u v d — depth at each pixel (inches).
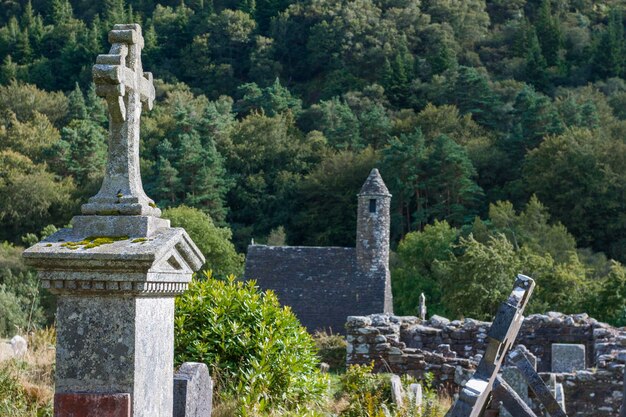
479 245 1663.4
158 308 254.2
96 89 246.2
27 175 2726.4
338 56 4274.1
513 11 5098.4
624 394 292.0
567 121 3275.1
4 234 2657.5
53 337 561.9
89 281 236.2
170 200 2822.3
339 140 3425.2
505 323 252.4
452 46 4500.5
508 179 3088.1
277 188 3026.6
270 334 448.8
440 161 2910.9
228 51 4315.9
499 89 3900.1
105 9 4586.6
